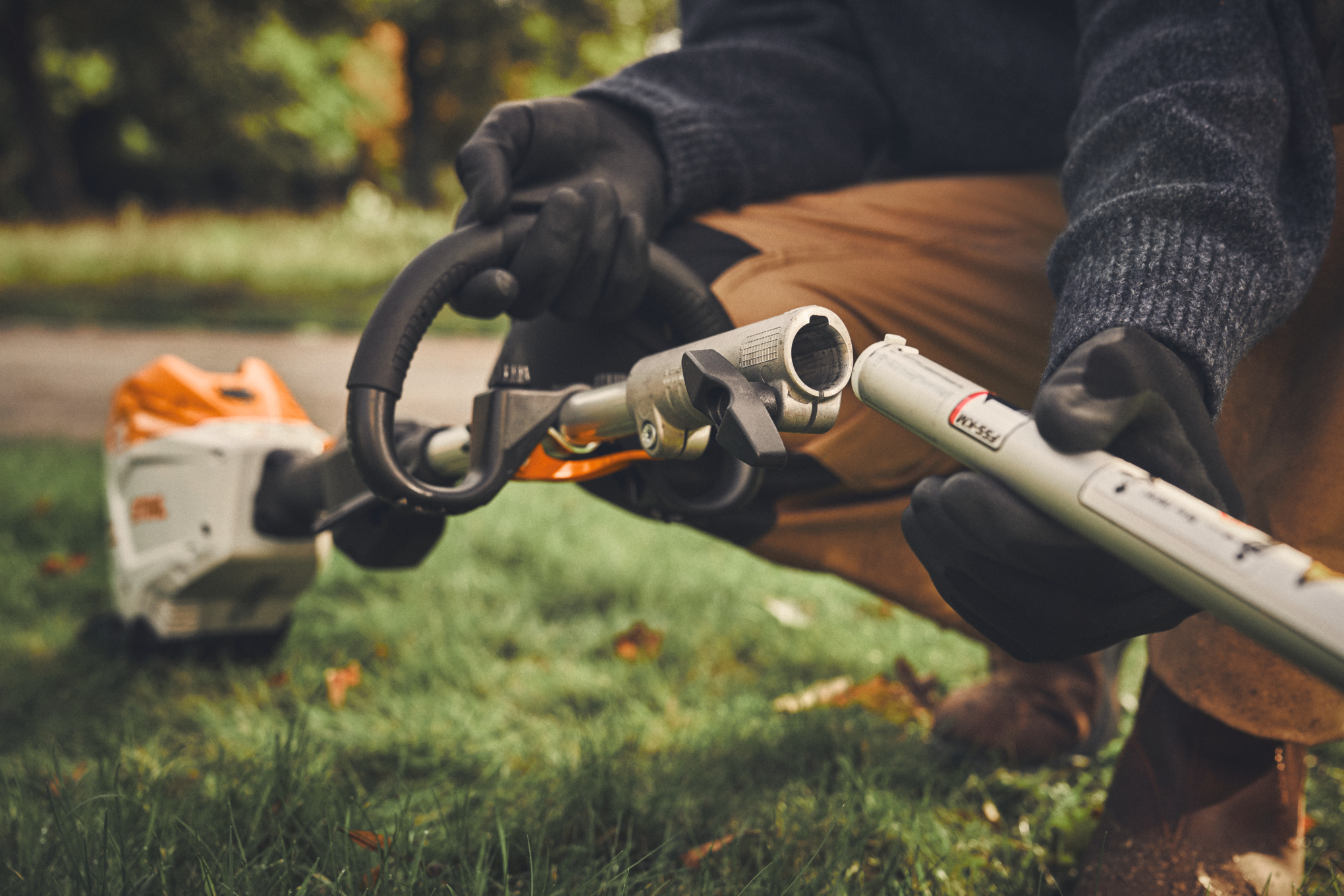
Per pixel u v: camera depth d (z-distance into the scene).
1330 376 0.86
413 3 20.41
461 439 1.02
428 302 0.87
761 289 1.08
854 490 1.19
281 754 1.23
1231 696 0.95
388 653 1.82
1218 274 0.65
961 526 0.60
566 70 22.64
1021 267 1.17
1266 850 0.95
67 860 0.97
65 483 3.11
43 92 17.86
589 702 1.66
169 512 1.58
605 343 1.05
